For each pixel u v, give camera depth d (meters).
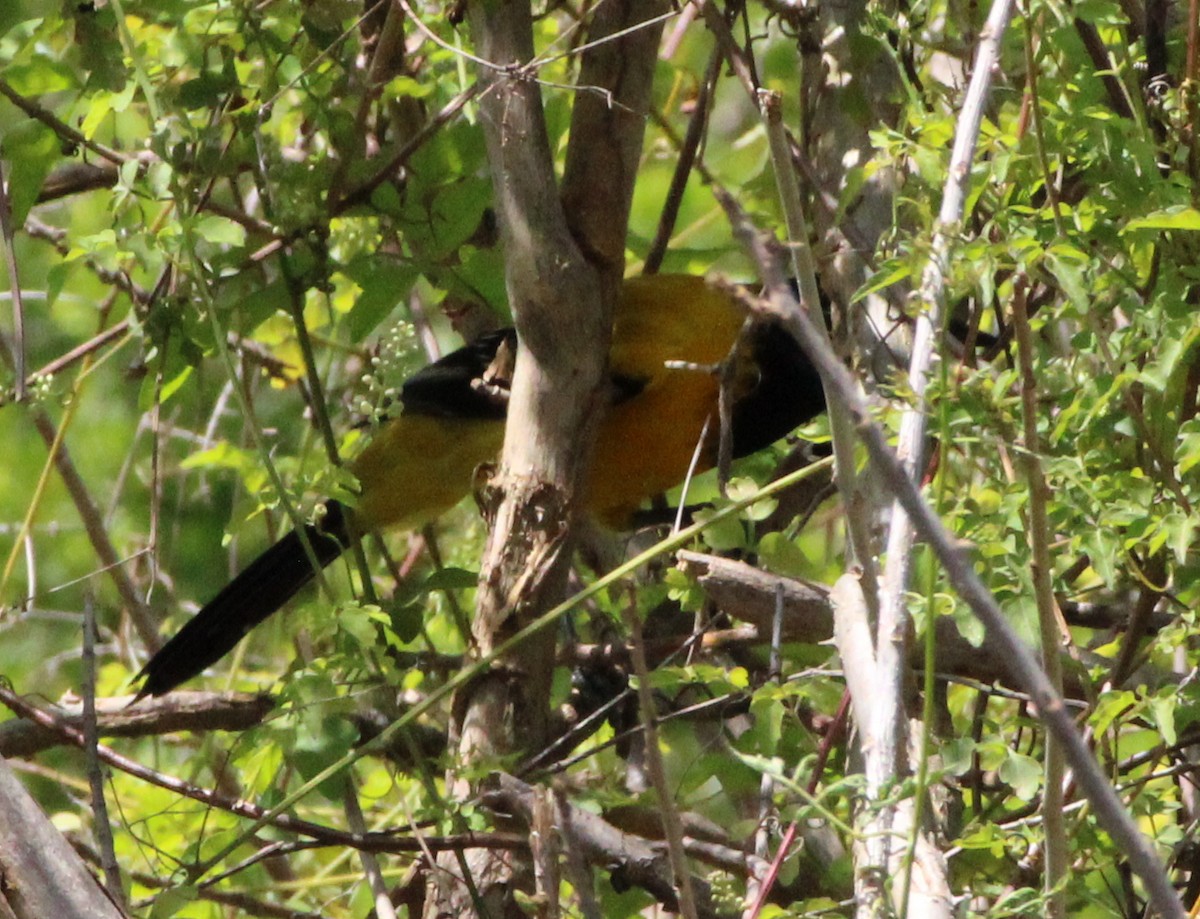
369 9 7.48
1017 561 4.96
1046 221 5.30
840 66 7.02
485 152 7.24
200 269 6.68
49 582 11.26
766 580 5.97
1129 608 6.62
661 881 5.65
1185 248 5.53
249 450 8.40
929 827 4.58
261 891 7.80
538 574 6.00
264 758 6.54
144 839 7.06
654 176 11.13
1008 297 5.75
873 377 6.54
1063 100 5.70
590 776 6.32
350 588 6.88
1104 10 5.61
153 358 7.33
